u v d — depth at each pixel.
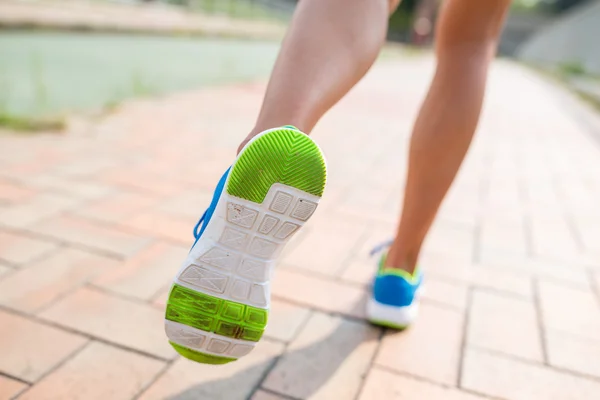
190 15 14.55
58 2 10.24
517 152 4.05
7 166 2.41
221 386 1.21
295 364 1.31
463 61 1.27
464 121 1.27
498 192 2.92
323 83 0.91
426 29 31.56
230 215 0.87
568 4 43.75
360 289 1.68
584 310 1.71
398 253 1.45
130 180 2.42
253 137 0.84
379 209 2.41
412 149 1.32
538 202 2.80
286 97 0.90
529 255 2.10
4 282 1.53
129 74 5.54
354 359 1.35
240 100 4.68
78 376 1.20
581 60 26.97
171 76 5.86
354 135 3.97
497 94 8.66
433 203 1.35
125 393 1.16
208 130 3.49
